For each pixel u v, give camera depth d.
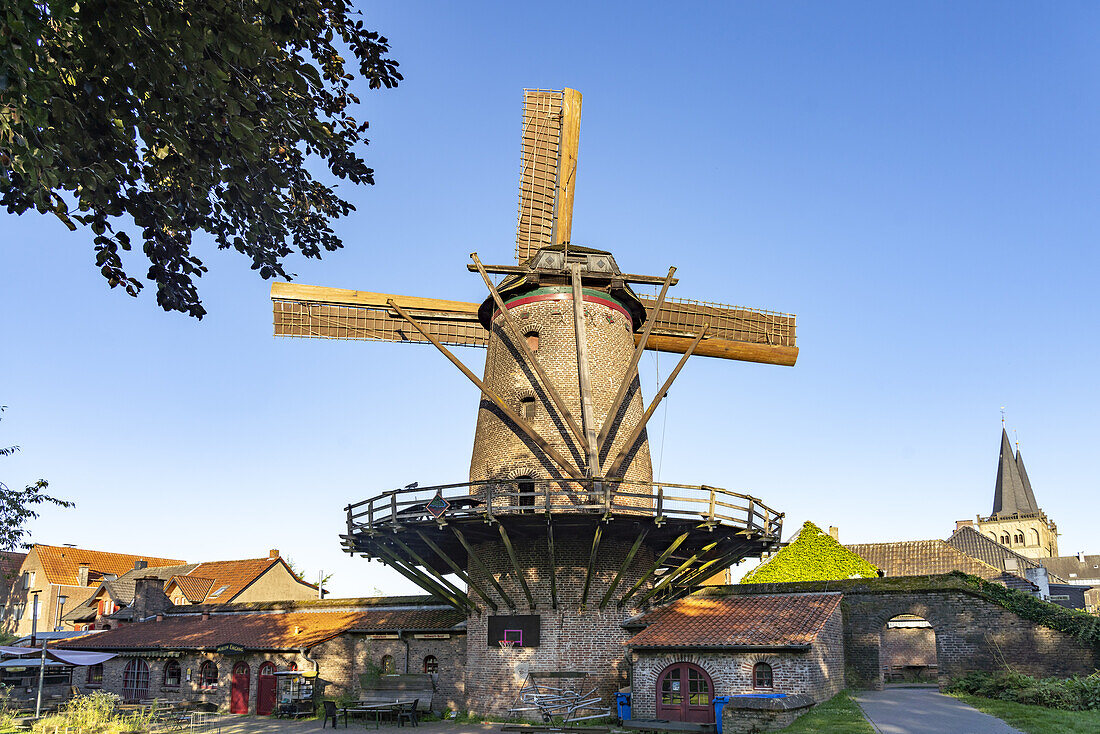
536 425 22.83
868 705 19.95
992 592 23.09
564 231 26.78
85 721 24.75
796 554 34.94
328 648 29.06
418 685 25.33
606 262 24.84
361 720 25.41
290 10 9.31
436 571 22.42
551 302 24.05
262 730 23.84
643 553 23.98
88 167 8.84
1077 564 93.88
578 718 21.14
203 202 10.00
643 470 23.50
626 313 25.03
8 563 62.53
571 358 23.38
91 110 8.67
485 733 20.61
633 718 20.98
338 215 11.72
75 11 8.04
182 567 53.28
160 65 8.52
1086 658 21.66
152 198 9.86
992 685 21.14
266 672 29.50
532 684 21.89
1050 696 19.47
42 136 8.19
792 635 20.38
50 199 8.85
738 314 27.91
